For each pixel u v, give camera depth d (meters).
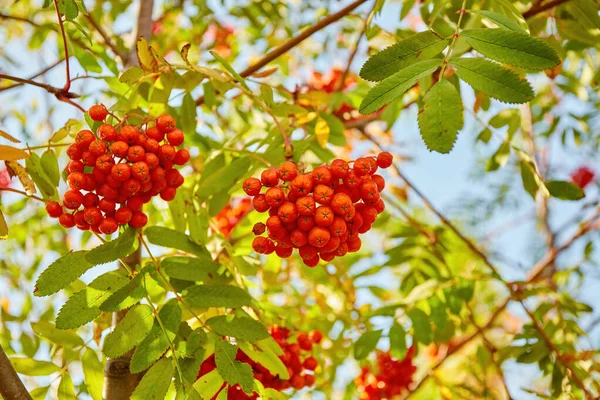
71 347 0.68
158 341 0.59
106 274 0.60
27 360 0.67
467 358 1.06
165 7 1.19
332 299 0.92
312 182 0.59
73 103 0.65
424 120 0.52
